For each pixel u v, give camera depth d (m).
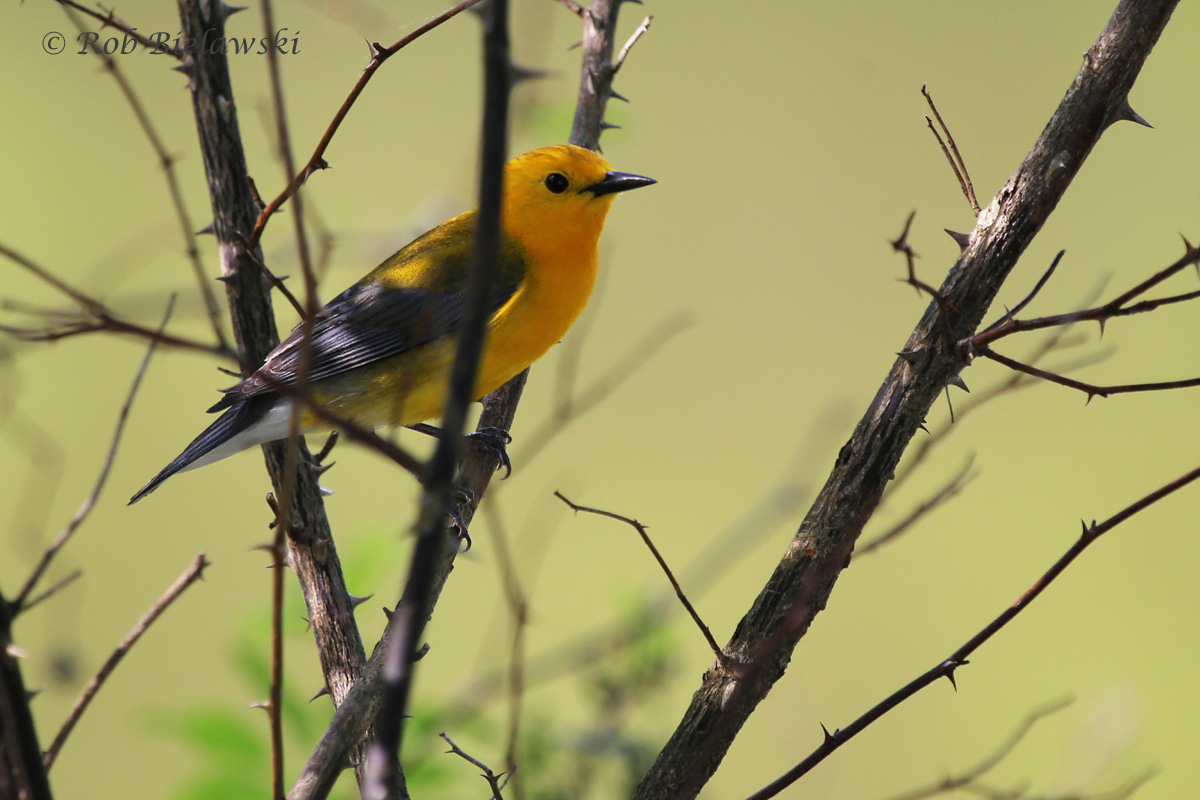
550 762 7.42
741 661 6.20
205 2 7.58
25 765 4.55
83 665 6.23
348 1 6.62
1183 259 5.31
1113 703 9.17
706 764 6.06
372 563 8.16
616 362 18.88
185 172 17.31
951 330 6.04
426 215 8.80
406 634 3.84
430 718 7.32
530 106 10.41
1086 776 8.59
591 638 7.94
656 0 20.98
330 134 6.57
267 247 11.30
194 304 5.55
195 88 7.70
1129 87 5.96
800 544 6.26
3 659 4.49
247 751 7.59
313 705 7.99
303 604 8.02
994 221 6.14
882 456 6.19
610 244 6.79
